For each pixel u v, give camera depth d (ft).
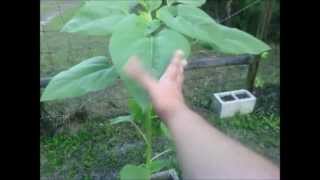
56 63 8.00
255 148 6.81
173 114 2.43
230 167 2.20
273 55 9.71
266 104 8.08
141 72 2.54
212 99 7.89
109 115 7.45
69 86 3.24
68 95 3.20
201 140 2.31
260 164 2.25
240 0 9.73
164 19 2.86
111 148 6.84
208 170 2.20
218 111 7.74
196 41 3.39
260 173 2.19
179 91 2.55
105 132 7.16
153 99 2.48
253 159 2.27
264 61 9.47
